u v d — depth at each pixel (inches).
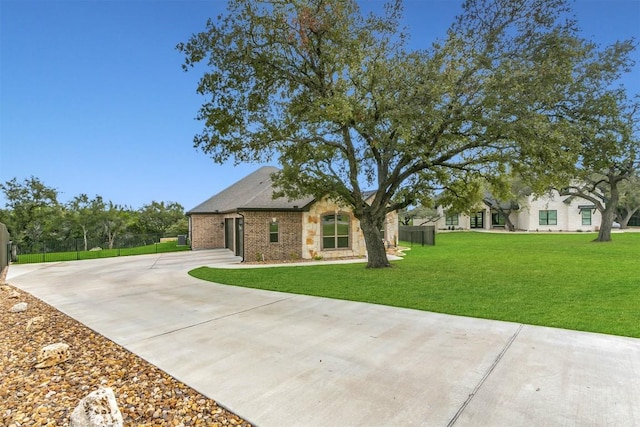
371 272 497.0
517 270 482.0
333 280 435.8
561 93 442.6
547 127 383.9
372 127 440.1
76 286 449.1
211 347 208.5
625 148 657.0
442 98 414.9
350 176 540.4
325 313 279.9
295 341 215.2
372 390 149.1
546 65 385.4
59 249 1167.0
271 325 250.8
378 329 235.0
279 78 469.4
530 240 1066.1
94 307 324.8
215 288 405.1
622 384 147.5
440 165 505.4
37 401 149.3
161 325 258.2
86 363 191.0
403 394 144.6
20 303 327.9
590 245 846.5
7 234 744.3
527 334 214.2
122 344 219.5
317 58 475.8
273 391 151.0
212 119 440.8
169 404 144.2
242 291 382.0
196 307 312.8
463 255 700.7
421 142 436.5
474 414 128.0
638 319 239.3
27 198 1234.6
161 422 131.3
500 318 250.8
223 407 139.9
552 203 1579.7
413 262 598.9
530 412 128.2
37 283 483.5
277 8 421.1
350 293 353.7
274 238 717.3
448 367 169.6
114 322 270.7
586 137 462.3
